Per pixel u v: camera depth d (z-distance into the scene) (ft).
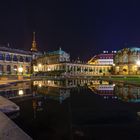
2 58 313.73
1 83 127.65
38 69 379.55
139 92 90.07
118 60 321.32
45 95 83.35
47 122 40.16
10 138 27.78
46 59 393.50
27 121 41.16
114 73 323.98
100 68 377.91
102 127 36.52
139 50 301.84
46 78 226.99
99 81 183.73
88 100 69.46
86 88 115.14
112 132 33.88
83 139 30.71
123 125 37.68
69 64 343.67
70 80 201.67
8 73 320.09
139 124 38.27
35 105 59.21
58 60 367.66
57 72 316.60
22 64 351.05
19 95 82.94
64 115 46.14
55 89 109.60
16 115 46.78
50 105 59.82
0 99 58.18
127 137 30.94
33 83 155.84
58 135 32.35
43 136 32.22
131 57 298.35
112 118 43.11
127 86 118.83
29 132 33.99
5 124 33.50
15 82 151.74
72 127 36.50
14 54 335.88
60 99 72.28
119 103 62.13
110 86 125.18
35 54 406.41
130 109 52.60
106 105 58.85
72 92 94.99
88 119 42.45
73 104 60.80
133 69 295.28
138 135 32.09
